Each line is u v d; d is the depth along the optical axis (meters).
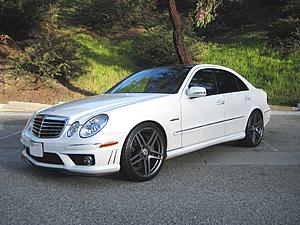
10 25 19.25
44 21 20.80
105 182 4.94
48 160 4.83
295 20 19.52
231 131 6.44
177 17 13.80
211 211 3.96
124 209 4.03
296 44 18.30
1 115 12.27
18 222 3.70
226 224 3.64
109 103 5.11
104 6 21.64
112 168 4.67
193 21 20.22
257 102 7.13
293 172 5.43
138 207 4.08
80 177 5.16
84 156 4.58
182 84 5.73
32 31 20.02
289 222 3.68
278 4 23.17
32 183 4.91
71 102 5.50
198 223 3.67
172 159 6.20
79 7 22.67
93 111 4.82
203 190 4.63
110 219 3.77
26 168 5.65
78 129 4.65
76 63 16.47
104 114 4.72
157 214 3.89
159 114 5.13
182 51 13.83
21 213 3.92
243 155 6.48
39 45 16.47
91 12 21.70
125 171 4.81
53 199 4.33
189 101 5.61
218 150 6.86
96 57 18.36
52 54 15.95
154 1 23.67
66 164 4.65
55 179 5.08
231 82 6.73
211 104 5.96
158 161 5.14
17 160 6.19
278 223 3.66
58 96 15.14
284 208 4.04
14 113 12.76
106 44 19.83
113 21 21.80
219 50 19.08
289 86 15.90
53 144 4.70
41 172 5.43
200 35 22.33
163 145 5.19
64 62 16.12
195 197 4.38
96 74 17.02
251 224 3.64
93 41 19.97
